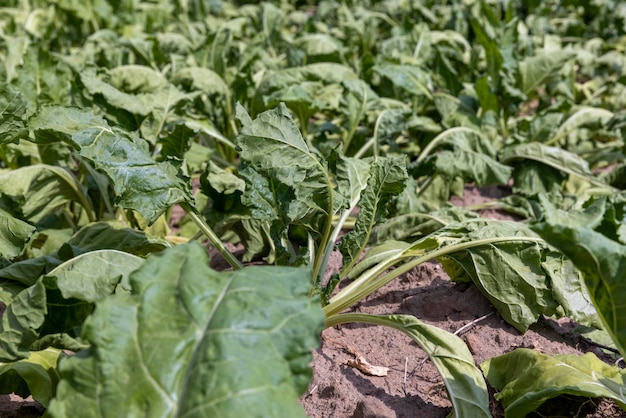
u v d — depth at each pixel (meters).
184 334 1.42
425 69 4.64
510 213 3.64
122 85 3.60
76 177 3.06
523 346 2.39
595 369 1.97
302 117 3.61
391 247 2.81
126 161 2.20
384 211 2.36
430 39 5.19
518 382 1.99
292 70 3.88
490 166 3.27
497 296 2.43
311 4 9.61
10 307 1.83
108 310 1.46
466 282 2.74
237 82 3.93
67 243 2.36
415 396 2.13
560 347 2.39
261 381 1.33
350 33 5.96
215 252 3.13
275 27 6.06
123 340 1.44
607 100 5.00
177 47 5.36
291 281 1.56
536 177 3.65
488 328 2.50
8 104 2.31
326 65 3.97
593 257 1.55
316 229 2.34
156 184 2.22
